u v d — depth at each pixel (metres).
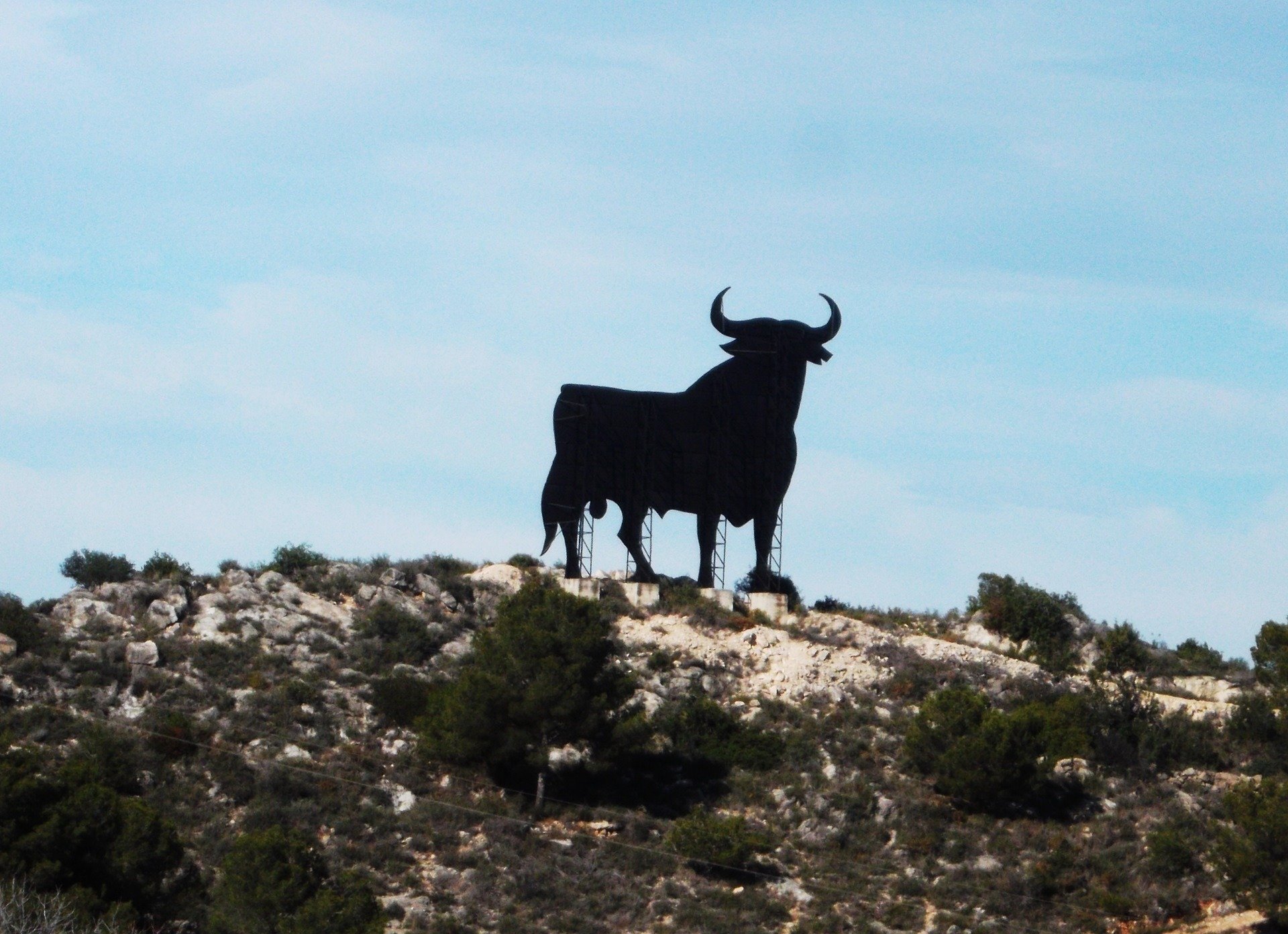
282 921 170.50
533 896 198.75
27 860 170.00
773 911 199.50
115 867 173.25
